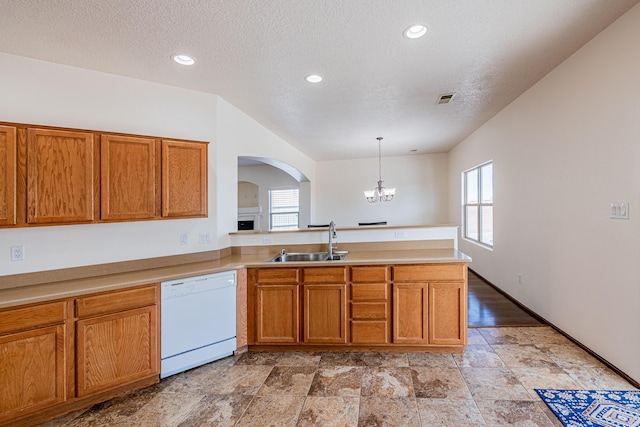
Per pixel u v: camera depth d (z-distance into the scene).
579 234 2.71
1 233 2.20
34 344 1.90
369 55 2.52
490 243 5.03
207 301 2.59
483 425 1.82
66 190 2.19
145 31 2.09
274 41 2.26
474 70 2.88
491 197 4.96
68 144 2.20
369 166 7.58
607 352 2.41
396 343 2.74
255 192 8.83
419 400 2.08
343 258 2.91
